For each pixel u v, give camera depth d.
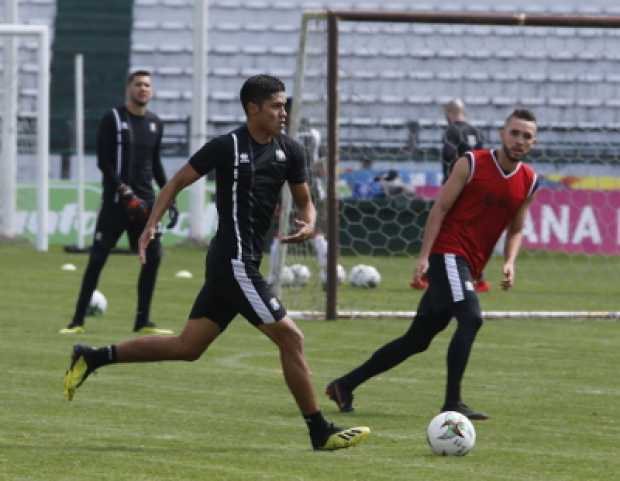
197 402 29.39
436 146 91.12
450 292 27.61
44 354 36.88
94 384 31.89
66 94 98.56
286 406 28.95
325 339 42.03
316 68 54.03
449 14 47.50
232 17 105.06
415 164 86.81
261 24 105.06
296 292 53.59
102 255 41.84
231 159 23.05
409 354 28.56
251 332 43.53
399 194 77.94
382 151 88.56
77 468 21.75
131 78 41.66
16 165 83.94
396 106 97.75
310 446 24.20
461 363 27.22
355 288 60.09
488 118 97.44
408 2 103.56
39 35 73.12
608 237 78.56
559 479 21.39
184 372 34.25
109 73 99.94
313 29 49.78
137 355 24.12
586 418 27.94
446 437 23.28
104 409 28.19
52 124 94.81
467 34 100.25
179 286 58.88
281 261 50.91
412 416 28.06
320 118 50.59
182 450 23.58
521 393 31.50
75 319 42.12
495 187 27.84
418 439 25.20
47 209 77.62
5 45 78.94
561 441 25.09
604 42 99.25
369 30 101.50
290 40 104.56
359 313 47.72
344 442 23.50
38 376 32.91
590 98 98.06
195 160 23.16
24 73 98.94
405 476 21.47
